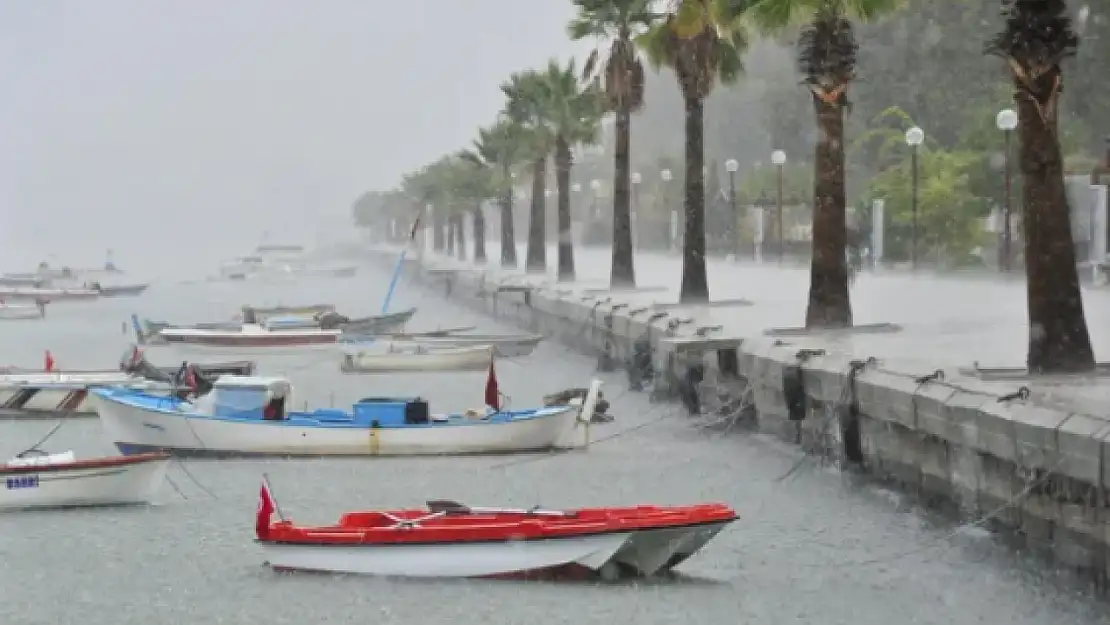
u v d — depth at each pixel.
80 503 38.84
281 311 99.00
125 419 47.19
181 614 29.27
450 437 46.41
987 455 32.03
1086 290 70.31
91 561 33.41
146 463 39.25
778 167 113.31
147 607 29.77
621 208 89.75
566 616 28.38
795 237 136.88
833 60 53.72
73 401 57.88
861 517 36.09
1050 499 29.17
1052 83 36.97
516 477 43.34
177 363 82.19
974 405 32.28
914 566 31.38
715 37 71.75
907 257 105.12
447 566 30.80
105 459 38.91
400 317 92.81
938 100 141.62
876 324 54.62
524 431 46.62
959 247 102.69
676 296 82.31
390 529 31.14
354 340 80.50
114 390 49.88
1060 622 27.17
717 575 31.28
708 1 63.00
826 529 35.03
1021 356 43.16
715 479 41.88
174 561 33.41
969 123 126.62
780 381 45.19
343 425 46.41
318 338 84.88
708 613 28.52
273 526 32.06
